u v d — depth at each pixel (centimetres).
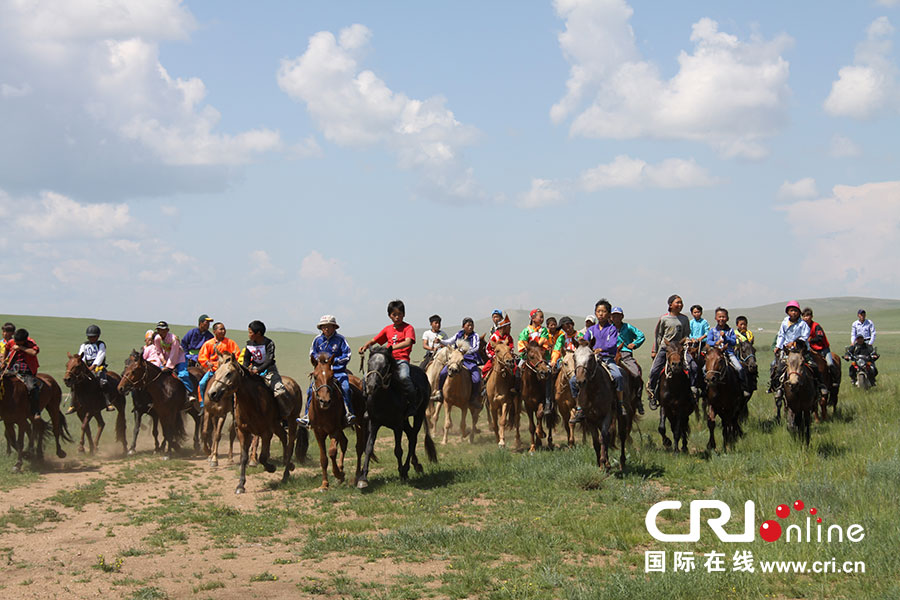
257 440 1527
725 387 1385
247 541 953
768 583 720
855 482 1040
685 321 1525
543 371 1520
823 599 675
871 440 1376
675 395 1380
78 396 1697
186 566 844
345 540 916
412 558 845
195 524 1051
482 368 1820
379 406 1227
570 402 1274
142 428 2286
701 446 1532
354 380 1351
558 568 784
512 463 1353
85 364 1700
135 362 1650
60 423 1645
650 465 1291
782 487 1060
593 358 1205
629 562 805
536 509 1049
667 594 680
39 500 1212
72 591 756
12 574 820
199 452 1797
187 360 1803
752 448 1390
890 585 686
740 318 1680
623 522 941
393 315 1272
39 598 736
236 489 1263
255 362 1318
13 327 1570
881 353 4959
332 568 823
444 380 1764
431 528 934
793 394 1351
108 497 1255
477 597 711
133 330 6575
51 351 4738
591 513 1015
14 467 1475
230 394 1278
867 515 886
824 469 1162
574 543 877
